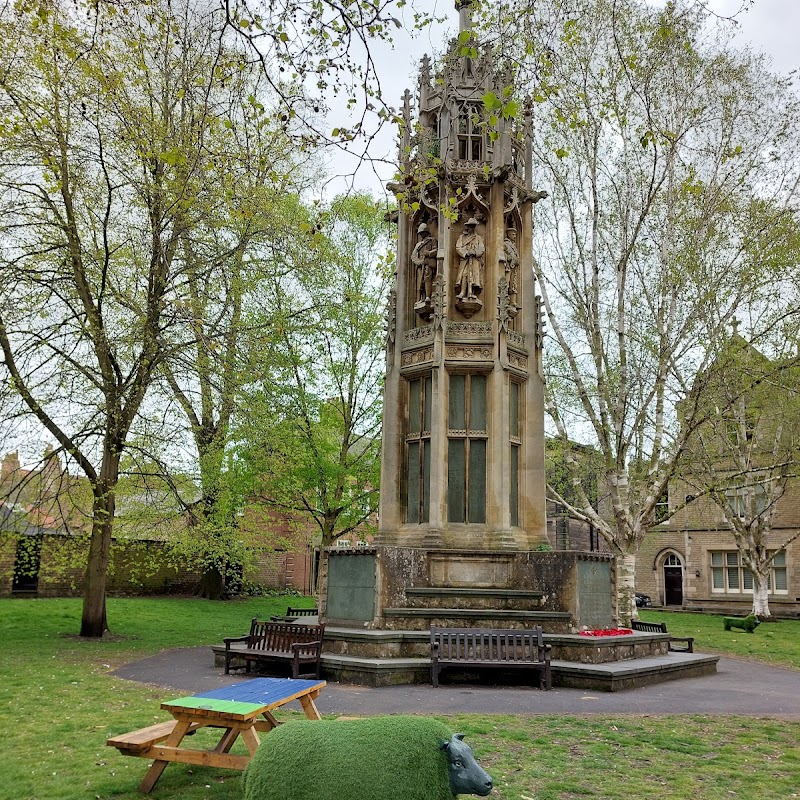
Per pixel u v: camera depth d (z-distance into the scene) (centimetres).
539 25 1295
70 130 1777
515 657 1182
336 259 2105
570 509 2381
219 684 1170
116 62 1667
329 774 452
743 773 701
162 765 613
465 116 1669
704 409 2241
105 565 1920
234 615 2631
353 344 2825
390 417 1580
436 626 1313
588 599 1394
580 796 626
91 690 1104
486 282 1598
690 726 907
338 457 2872
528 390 1598
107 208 1820
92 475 1844
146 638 1919
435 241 1638
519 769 699
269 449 2108
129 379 1812
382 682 1145
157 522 2159
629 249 2130
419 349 1585
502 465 1488
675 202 2161
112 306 1848
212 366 1836
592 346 2308
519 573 1398
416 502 1534
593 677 1168
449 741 477
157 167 1700
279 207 1964
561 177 2347
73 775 654
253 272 2041
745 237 2047
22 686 1130
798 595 3781
